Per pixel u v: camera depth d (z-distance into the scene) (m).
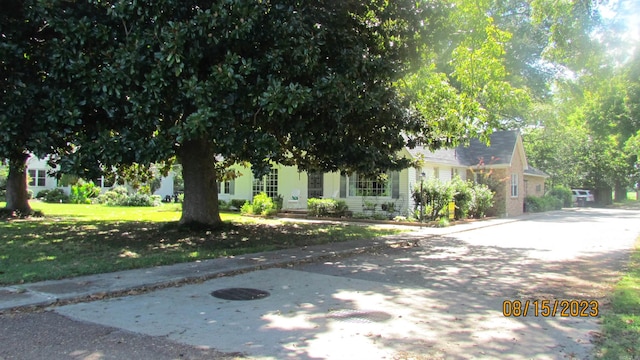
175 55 8.05
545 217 26.53
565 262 10.31
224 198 28.06
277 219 21.00
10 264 8.72
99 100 8.41
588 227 19.69
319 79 9.07
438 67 20.53
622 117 18.80
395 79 11.33
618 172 49.28
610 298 6.88
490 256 11.19
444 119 15.16
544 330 5.37
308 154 14.09
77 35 8.38
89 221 17.61
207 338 5.02
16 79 8.66
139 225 16.09
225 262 9.34
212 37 8.39
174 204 31.70
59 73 8.54
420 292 7.27
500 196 26.47
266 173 9.12
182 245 11.56
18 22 8.88
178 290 7.28
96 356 4.46
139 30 8.48
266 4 9.02
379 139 12.41
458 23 13.95
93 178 8.90
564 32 12.45
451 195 20.62
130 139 8.59
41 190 34.34
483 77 15.39
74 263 8.88
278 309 6.20
